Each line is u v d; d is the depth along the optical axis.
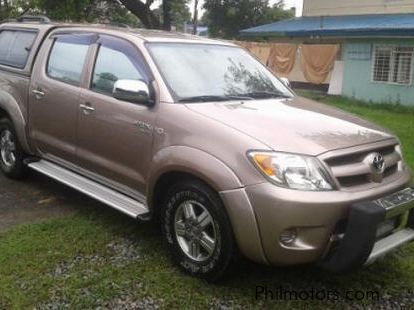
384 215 3.60
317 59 19.75
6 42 6.65
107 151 4.85
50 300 3.74
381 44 18.48
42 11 22.14
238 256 3.83
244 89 4.93
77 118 5.16
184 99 4.39
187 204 4.08
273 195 3.50
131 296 3.83
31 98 5.85
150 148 4.36
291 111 4.44
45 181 6.48
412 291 4.09
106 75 4.98
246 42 23.20
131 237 4.84
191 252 4.11
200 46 5.18
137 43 4.80
